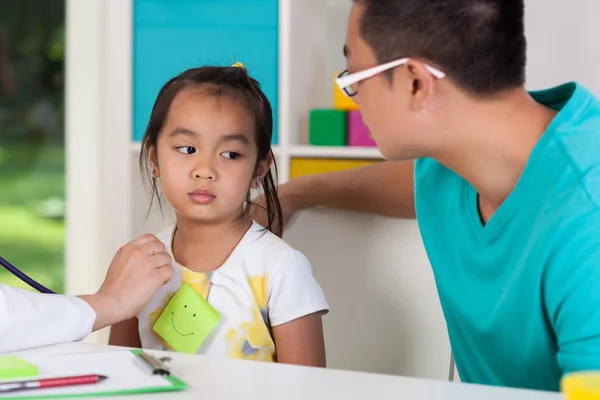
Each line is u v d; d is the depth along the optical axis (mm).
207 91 1445
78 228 3102
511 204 1194
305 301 1418
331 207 1605
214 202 1409
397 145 1233
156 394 873
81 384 895
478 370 1359
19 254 6426
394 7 1166
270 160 1551
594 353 1046
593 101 1214
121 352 1024
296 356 1409
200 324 1380
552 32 2750
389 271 1557
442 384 909
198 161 1416
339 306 1592
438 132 1199
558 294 1093
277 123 2682
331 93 3012
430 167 1411
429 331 1524
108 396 869
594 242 1068
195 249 1456
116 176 2781
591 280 1063
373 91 1209
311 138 2703
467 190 1329
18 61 8492
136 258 1282
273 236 1470
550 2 2742
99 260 2820
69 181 3105
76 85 3068
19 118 8578
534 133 1188
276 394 871
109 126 2781
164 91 1490
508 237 1209
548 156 1151
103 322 1211
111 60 2768
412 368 1536
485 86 1165
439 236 1365
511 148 1191
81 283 3111
